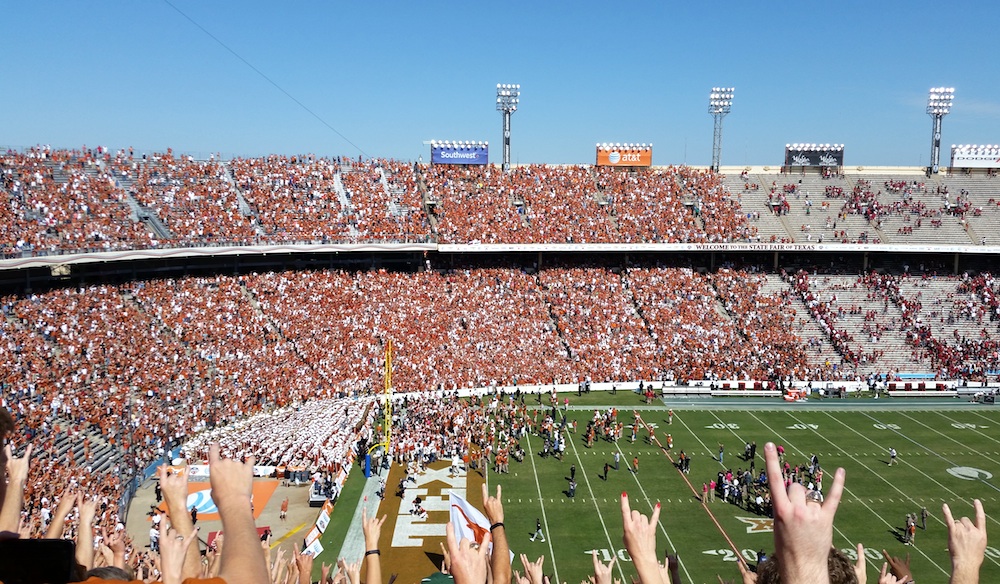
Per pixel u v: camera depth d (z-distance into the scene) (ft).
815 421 169.58
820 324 215.51
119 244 159.22
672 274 229.86
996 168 264.93
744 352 204.54
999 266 241.96
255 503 116.47
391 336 192.24
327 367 175.73
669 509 118.11
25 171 161.89
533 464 139.33
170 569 12.03
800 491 10.43
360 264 216.13
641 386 192.24
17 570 11.09
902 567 20.86
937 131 267.59
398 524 110.63
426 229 217.77
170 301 167.12
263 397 156.66
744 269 234.99
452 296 212.43
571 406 178.60
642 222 233.96
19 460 17.87
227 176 204.74
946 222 241.55
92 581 10.83
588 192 245.86
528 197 240.12
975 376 199.00
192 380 149.18
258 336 174.40
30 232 145.28
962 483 129.90
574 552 102.63
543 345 202.28
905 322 216.13
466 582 14.99
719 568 97.71
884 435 158.92
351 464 134.62
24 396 115.34
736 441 153.89
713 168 263.29
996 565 96.32
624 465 138.82
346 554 100.22
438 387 181.68
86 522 21.63
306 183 216.13
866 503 120.88
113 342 143.43
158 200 182.70
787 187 256.32
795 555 10.18
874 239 233.76
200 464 121.39
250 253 184.85
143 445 123.54
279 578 31.53
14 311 133.49
